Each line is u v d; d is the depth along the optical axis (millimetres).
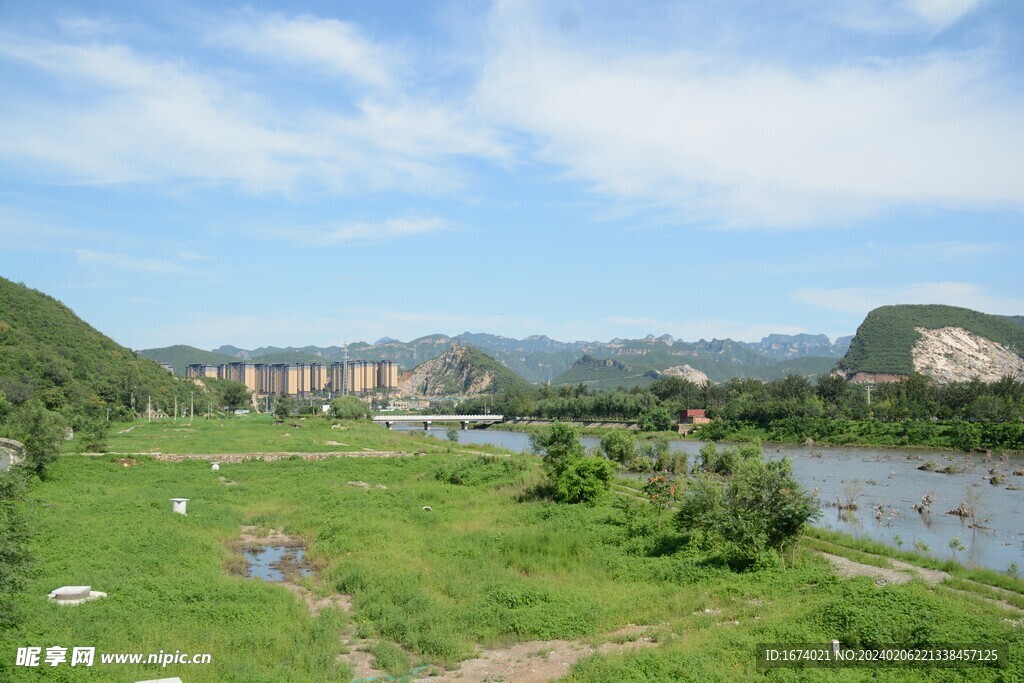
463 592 33250
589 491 56562
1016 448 123938
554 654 25516
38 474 65062
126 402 172125
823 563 35375
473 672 24141
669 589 32125
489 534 45219
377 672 24219
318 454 96250
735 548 36000
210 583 32625
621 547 40844
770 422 165875
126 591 30094
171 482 70312
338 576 37062
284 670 23047
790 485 35781
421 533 47062
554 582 34844
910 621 23344
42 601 27750
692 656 22375
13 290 185750
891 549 39469
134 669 22141
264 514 55531
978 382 169625
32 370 141250
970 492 69000
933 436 137750
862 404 168000
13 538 29812
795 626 24438
